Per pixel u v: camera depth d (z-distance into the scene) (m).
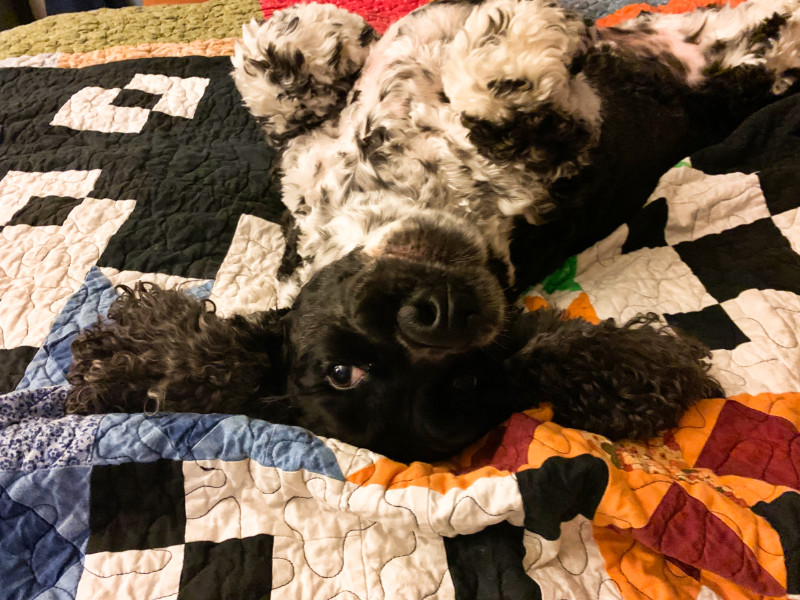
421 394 0.34
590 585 0.29
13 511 0.30
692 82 0.51
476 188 0.41
